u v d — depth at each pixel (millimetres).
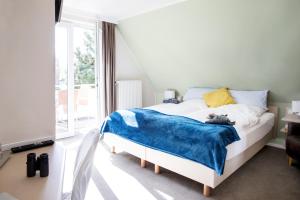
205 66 4234
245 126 2775
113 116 3330
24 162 1214
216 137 2174
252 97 3754
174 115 3143
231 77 4102
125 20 4426
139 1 3432
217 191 2332
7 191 913
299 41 2932
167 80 5262
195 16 3428
